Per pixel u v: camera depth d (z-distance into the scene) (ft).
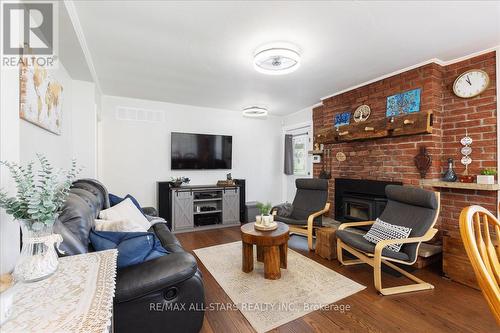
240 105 16.05
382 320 5.93
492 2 5.85
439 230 9.39
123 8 6.06
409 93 9.86
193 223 14.44
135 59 9.04
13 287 2.62
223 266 9.02
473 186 8.03
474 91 8.71
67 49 7.30
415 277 7.92
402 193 8.58
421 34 7.36
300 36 7.43
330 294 7.06
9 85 3.15
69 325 2.40
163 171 15.23
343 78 11.05
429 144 9.34
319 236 10.07
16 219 3.10
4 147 3.09
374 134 10.43
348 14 6.32
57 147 7.71
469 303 6.63
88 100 10.14
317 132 15.03
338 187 13.10
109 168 13.83
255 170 18.42
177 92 13.17
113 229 5.32
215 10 6.16
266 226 8.71
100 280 3.26
